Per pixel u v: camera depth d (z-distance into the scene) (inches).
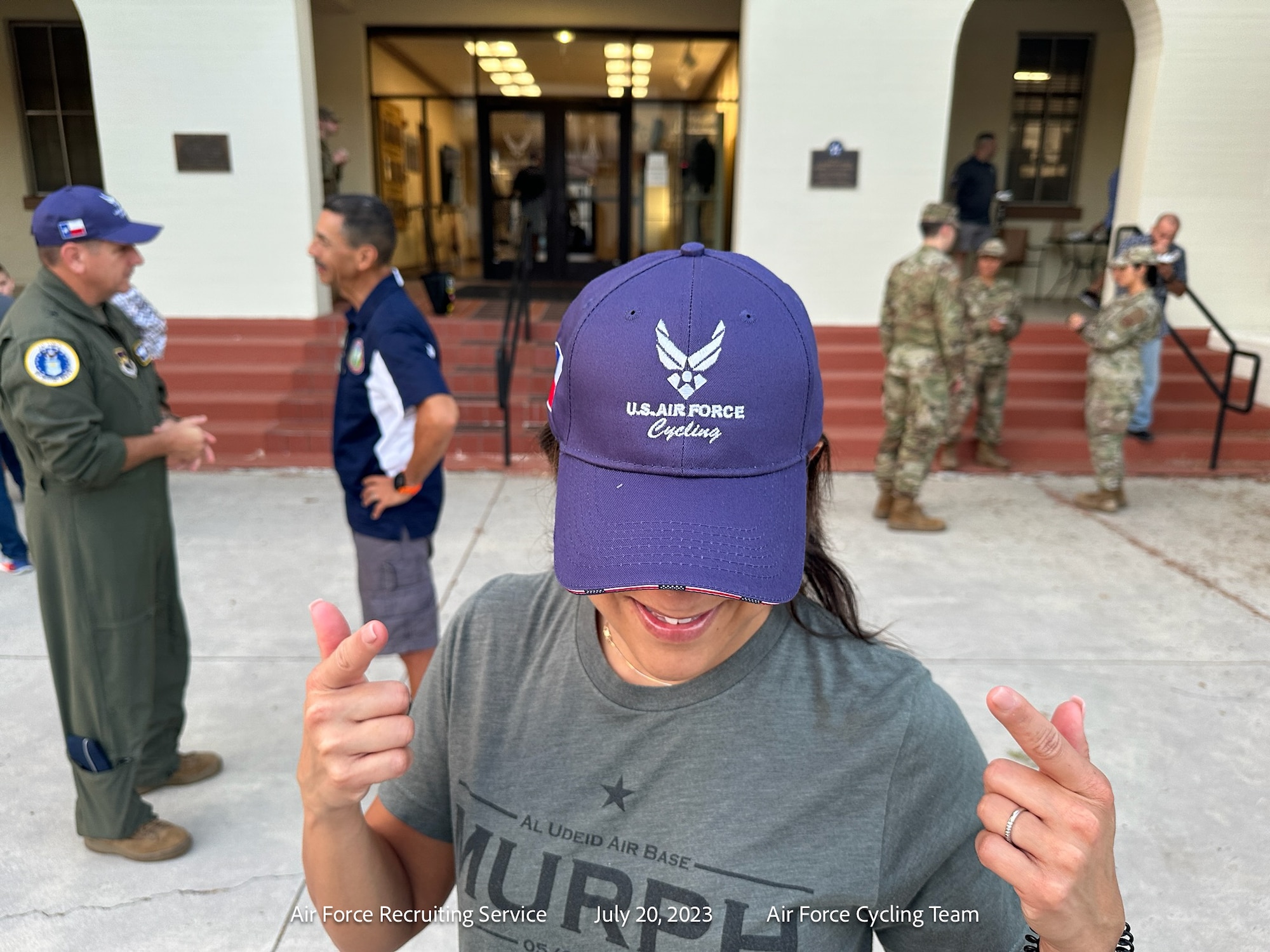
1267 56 300.4
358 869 38.9
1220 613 177.2
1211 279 318.3
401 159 474.0
